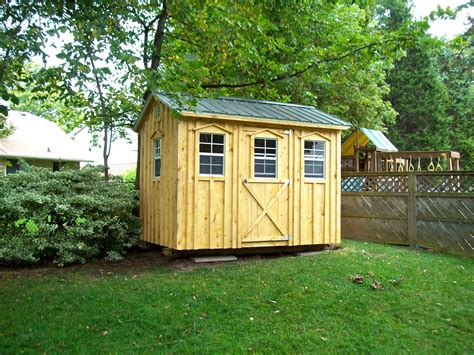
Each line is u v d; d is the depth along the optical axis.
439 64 29.53
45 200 7.27
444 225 8.43
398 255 8.05
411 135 26.84
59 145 20.80
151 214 8.61
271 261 7.66
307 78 9.20
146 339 4.27
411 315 4.99
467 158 27.58
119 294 5.54
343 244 9.52
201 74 6.02
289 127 8.30
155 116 8.52
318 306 5.20
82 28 5.55
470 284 6.07
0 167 17.67
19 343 4.06
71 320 4.65
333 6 11.21
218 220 7.62
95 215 7.86
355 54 8.05
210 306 5.15
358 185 10.35
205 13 9.19
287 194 8.29
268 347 4.14
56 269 7.13
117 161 28.70
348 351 4.12
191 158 7.41
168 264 7.50
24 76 6.28
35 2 5.84
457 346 4.24
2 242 7.14
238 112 7.77
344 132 18.00
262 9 9.49
